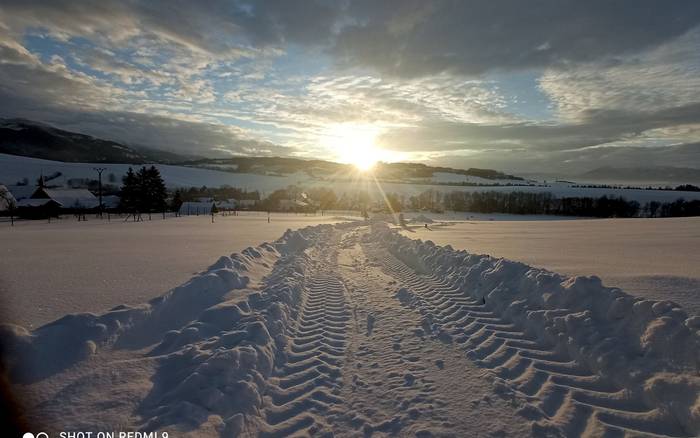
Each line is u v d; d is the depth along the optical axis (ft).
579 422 10.99
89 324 15.30
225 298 22.33
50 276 30.14
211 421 10.73
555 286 19.60
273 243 48.57
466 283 27.20
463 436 10.48
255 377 13.24
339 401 12.40
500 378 13.53
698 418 10.27
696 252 39.99
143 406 11.45
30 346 13.12
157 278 29.32
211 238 69.77
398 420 11.28
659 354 12.87
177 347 15.55
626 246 47.50
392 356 15.84
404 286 29.22
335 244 65.82
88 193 278.26
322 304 24.22
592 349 14.25
